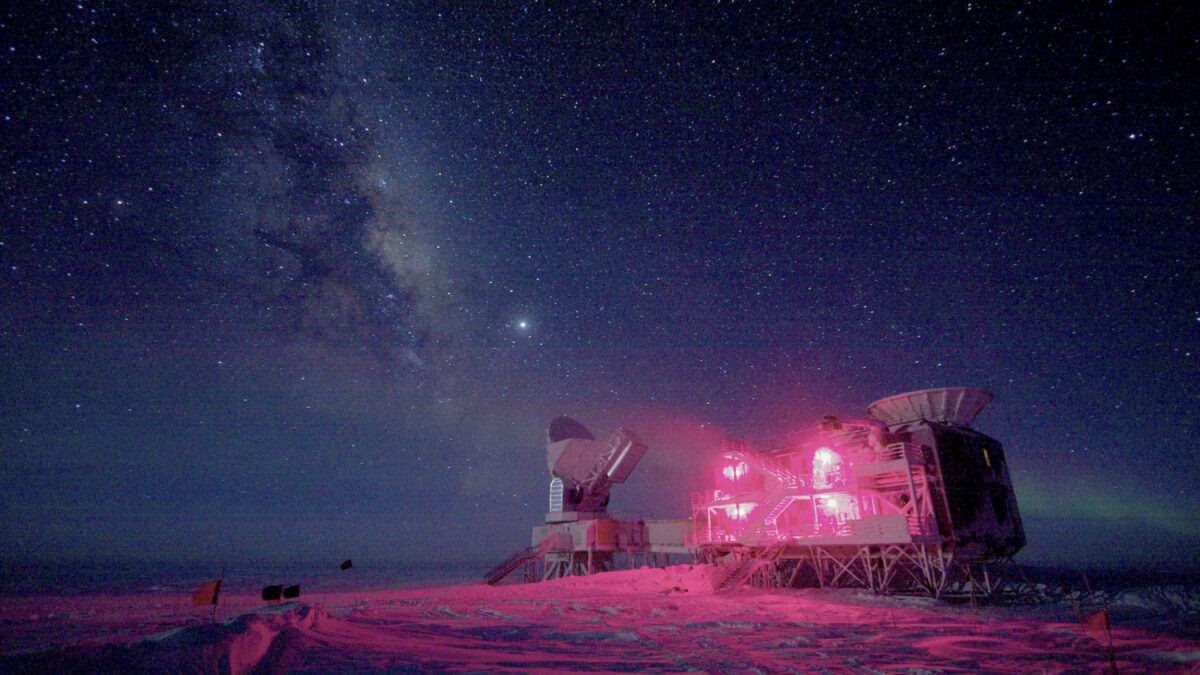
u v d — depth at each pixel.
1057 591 28.89
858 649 14.86
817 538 31.39
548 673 10.62
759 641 15.92
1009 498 34.69
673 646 14.85
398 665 10.16
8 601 37.44
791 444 37.94
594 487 48.38
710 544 36.22
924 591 28.84
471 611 22.50
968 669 12.52
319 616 14.53
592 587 34.50
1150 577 37.94
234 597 38.97
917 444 31.55
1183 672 12.38
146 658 7.71
